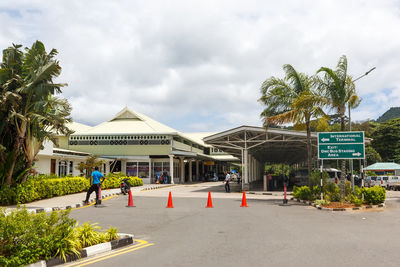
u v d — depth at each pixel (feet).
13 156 50.98
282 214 45.16
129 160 129.80
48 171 85.56
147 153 128.67
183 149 146.41
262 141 91.35
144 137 129.39
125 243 25.82
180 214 44.21
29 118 50.44
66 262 20.93
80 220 38.06
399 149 188.34
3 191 49.44
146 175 128.88
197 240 27.68
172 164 127.24
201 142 197.47
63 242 21.25
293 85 72.90
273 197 74.59
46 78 49.88
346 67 58.90
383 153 195.00
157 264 20.39
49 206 48.75
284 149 123.34
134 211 46.85
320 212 47.70
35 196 54.34
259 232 31.45
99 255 22.75
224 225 35.53
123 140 129.90
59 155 88.17
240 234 30.37
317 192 61.21
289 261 21.04
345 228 33.91
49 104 54.34
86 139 130.93
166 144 128.47
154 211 47.14
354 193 59.62
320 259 21.53
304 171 99.96
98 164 85.51
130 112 146.72
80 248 22.84
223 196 75.61
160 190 96.07
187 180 171.94
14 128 53.31
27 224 20.75
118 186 92.53
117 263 20.67
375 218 41.73
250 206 55.01
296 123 71.67
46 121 55.72
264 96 73.15
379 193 55.11
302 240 27.68
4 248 19.47
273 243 26.50
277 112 74.38
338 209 50.03
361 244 26.16
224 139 97.35
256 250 24.08
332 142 58.75
